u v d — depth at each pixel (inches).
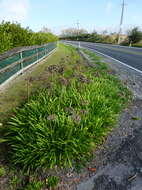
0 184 64.9
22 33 321.1
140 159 80.7
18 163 75.4
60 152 75.9
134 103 149.4
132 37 1224.2
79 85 147.6
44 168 72.2
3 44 217.8
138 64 352.2
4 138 90.3
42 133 80.9
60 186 64.8
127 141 95.3
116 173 71.6
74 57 411.5
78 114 94.8
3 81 178.1
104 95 137.5
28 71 253.3
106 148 89.0
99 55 531.8
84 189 63.6
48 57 433.7
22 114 100.3
